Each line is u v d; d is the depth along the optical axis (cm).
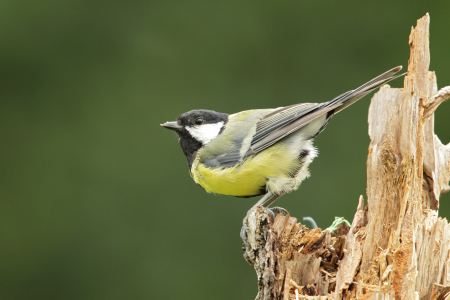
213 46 1330
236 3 1350
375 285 485
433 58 1241
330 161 1212
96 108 1280
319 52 1320
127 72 1310
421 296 509
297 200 1177
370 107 532
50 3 1310
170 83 1312
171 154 1250
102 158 1243
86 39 1316
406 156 502
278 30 1334
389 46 1295
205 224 1175
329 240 569
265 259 541
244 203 1175
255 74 1321
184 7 1346
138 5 1340
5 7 1298
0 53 1286
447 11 1265
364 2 1320
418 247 502
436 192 574
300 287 529
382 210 510
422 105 520
